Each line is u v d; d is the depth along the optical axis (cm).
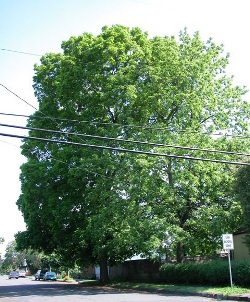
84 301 1873
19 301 1978
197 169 2484
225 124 2820
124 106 2775
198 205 2742
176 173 2481
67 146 3108
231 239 2131
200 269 2442
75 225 3284
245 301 1753
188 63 2725
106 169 2748
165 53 2778
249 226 2236
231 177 2550
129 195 2609
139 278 3606
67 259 3662
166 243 2569
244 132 2880
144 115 2791
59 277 6756
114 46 2919
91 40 3119
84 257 3625
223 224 2502
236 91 2975
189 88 2736
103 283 3569
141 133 2606
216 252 3158
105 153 2691
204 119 2841
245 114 2916
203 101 2762
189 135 2573
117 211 2614
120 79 2741
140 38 3070
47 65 3434
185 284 2647
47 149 3419
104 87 2903
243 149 2741
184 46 2945
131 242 2564
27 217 3609
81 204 3169
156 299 1881
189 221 2573
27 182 3297
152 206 2644
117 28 3053
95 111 3020
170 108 2797
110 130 2753
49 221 3297
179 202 2567
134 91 2661
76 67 2989
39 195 3291
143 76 2791
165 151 2492
